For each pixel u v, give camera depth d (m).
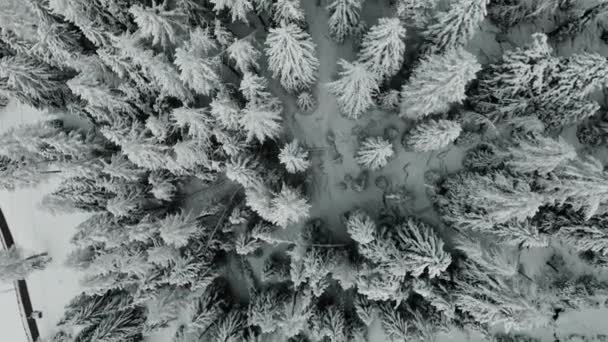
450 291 14.65
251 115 12.81
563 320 16.69
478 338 16.97
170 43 14.73
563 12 15.51
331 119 17.23
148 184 17.02
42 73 16.27
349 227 15.29
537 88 13.09
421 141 14.30
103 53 13.88
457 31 12.72
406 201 17.00
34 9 14.44
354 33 15.30
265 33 16.25
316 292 14.95
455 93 11.98
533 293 14.80
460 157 16.44
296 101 16.86
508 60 12.85
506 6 15.00
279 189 15.88
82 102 17.05
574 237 14.38
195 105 16.06
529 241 13.46
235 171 13.91
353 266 15.44
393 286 13.51
